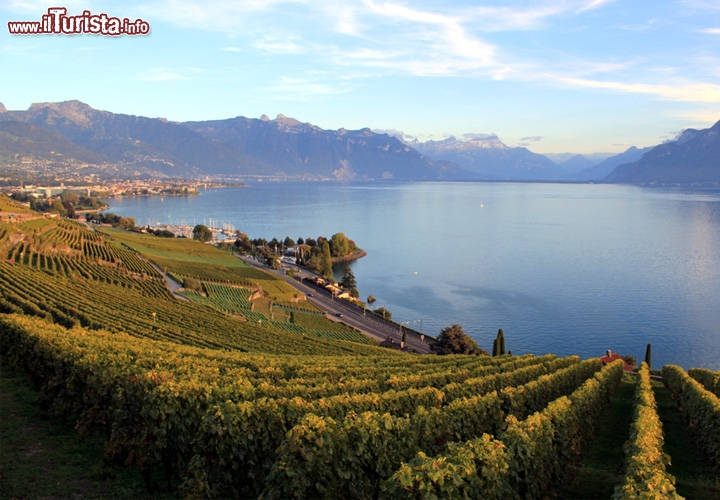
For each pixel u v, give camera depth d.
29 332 28.03
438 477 13.21
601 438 26.52
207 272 133.62
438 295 127.50
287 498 14.10
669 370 43.03
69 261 103.25
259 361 33.69
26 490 14.69
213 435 15.60
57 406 20.44
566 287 131.38
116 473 16.56
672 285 131.25
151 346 34.81
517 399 24.62
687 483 20.67
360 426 15.90
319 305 118.69
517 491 16.14
